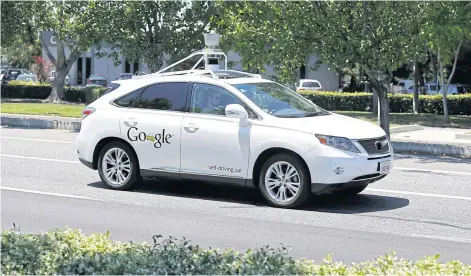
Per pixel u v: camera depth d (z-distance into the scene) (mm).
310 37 17141
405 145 17203
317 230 8438
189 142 10234
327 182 9312
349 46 16688
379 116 18156
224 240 7914
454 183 12023
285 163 9609
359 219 9086
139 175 10828
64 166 13469
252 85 10406
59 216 9172
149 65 23828
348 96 32906
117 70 55938
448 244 7797
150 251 5590
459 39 24000
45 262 5340
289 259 5348
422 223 8898
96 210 9562
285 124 9633
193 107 10367
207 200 10328
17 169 13055
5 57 62562
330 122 9805
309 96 33531
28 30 30750
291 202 9586
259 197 10570
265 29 18219
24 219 8977
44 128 21859
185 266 5172
